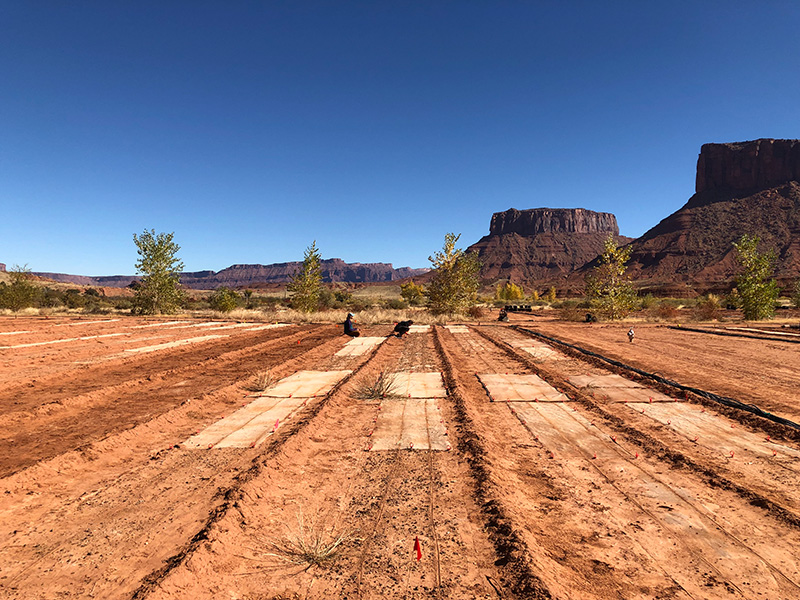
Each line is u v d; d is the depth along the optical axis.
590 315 34.28
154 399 9.84
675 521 4.77
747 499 5.21
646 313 40.69
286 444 6.83
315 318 33.22
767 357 15.05
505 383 11.62
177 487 5.55
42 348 17.03
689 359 14.63
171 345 18.38
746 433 7.59
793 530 4.54
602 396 10.19
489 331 26.14
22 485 5.53
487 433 7.61
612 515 4.92
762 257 32.50
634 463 6.40
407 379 12.26
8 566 3.91
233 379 11.95
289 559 4.05
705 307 36.72
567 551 4.21
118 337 20.95
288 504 5.23
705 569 3.92
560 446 7.11
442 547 4.21
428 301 41.16
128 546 4.21
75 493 5.44
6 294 34.62
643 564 4.00
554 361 15.10
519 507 5.01
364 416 8.88
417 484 5.67
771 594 3.56
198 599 3.49
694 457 6.53
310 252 37.31
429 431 7.82
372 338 21.84
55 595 3.48
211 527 4.39
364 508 5.08
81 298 47.00
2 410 8.77
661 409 9.11
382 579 3.72
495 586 3.57
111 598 3.43
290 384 11.56
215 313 36.88
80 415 8.62
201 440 7.36
